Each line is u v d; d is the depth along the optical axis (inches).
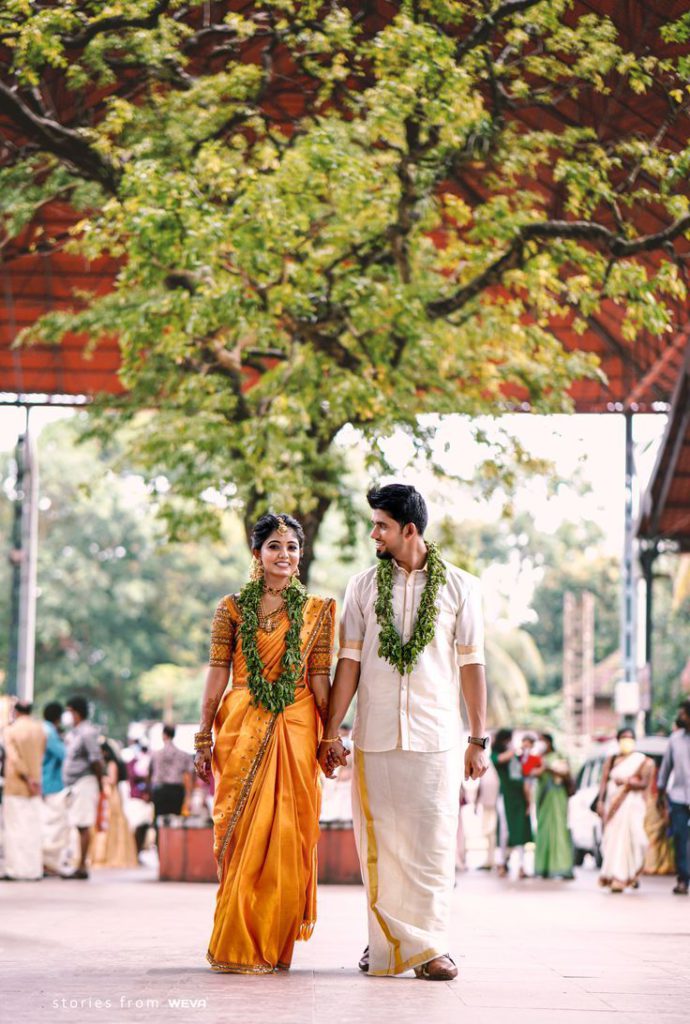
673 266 565.0
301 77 732.7
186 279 664.4
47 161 697.6
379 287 642.8
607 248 574.9
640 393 1099.3
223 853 284.7
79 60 593.6
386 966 280.8
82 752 695.7
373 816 284.0
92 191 696.4
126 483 2113.7
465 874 805.9
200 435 719.1
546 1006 249.4
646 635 1109.7
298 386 693.3
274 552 293.6
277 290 624.4
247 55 720.3
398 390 711.1
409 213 639.8
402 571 294.7
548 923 463.8
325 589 1931.6
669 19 554.6
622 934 420.8
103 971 290.4
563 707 2237.9
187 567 2133.4
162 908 497.0
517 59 630.5
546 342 746.2
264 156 622.5
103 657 2127.2
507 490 802.2
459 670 294.5
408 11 550.3
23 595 1175.6
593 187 565.0
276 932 282.5
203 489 731.4
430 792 282.8
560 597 2481.5
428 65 542.3
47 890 599.5
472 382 785.6
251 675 286.0
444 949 281.3
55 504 2086.6
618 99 633.0
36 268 1021.2
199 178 612.4
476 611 293.0
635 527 1097.4
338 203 645.9
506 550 2491.4
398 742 283.1
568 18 604.4
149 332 662.5
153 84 634.2
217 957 282.8
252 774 283.0
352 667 291.9
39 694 2076.8
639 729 1147.9
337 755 291.1
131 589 2062.0
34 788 671.8
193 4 561.3
